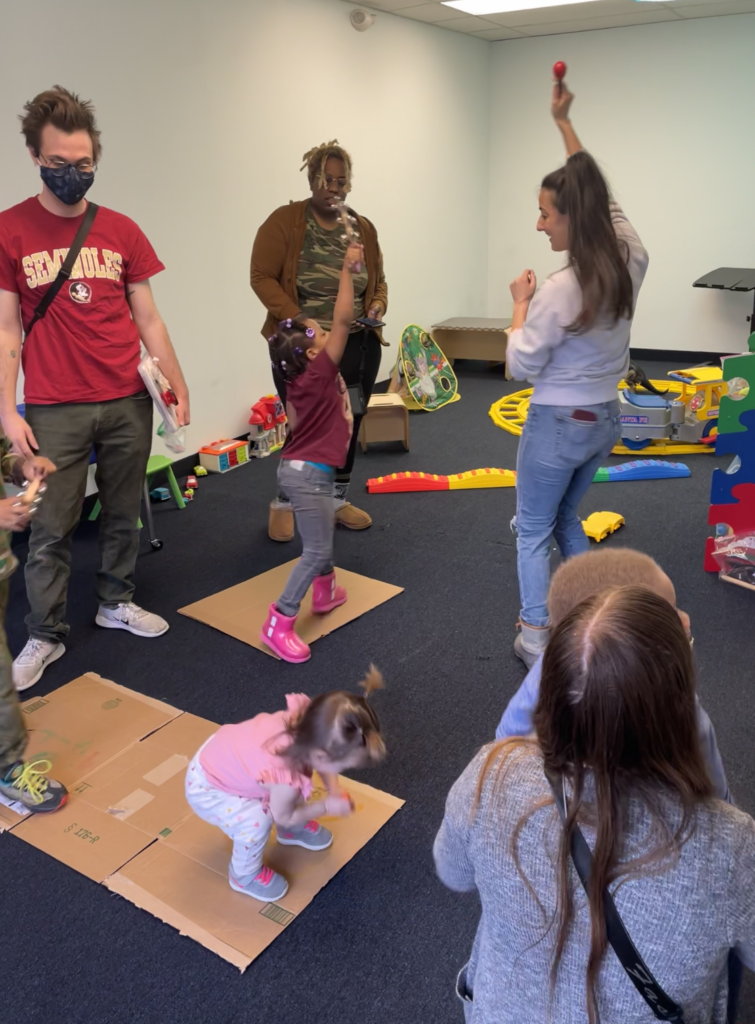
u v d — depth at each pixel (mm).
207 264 4508
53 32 3469
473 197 7059
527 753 837
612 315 2082
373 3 5285
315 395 2500
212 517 3986
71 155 2303
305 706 1675
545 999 792
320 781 2125
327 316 3281
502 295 7551
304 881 1832
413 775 2162
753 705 2398
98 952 1697
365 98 5512
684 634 774
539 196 2115
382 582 3223
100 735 2320
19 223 2430
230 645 2807
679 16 5871
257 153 4703
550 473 2352
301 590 2652
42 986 1627
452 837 875
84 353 2561
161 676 2635
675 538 3564
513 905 795
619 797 730
